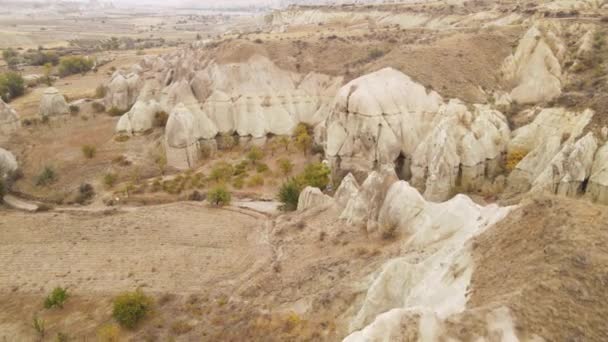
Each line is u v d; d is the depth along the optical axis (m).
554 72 51.44
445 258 21.69
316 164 49.03
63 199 49.75
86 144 62.00
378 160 48.53
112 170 55.06
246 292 30.19
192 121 58.16
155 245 39.19
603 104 39.84
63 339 27.80
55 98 73.56
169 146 56.16
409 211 31.00
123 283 33.78
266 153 59.47
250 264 34.84
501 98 51.53
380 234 31.70
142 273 35.03
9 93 91.50
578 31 56.53
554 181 37.00
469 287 16.78
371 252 29.52
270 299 28.31
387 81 51.59
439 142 43.59
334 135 50.69
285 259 33.41
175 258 36.94
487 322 13.30
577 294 13.95
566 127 41.06
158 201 48.44
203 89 65.38
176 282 33.50
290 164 53.25
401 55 57.53
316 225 37.53
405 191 31.67
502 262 17.23
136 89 76.94
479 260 18.23
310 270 30.11
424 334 13.54
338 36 74.62
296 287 28.62
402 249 27.94
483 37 59.41
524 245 17.41
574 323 13.11
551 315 13.32
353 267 28.36
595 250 15.54
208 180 52.41
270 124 63.59
